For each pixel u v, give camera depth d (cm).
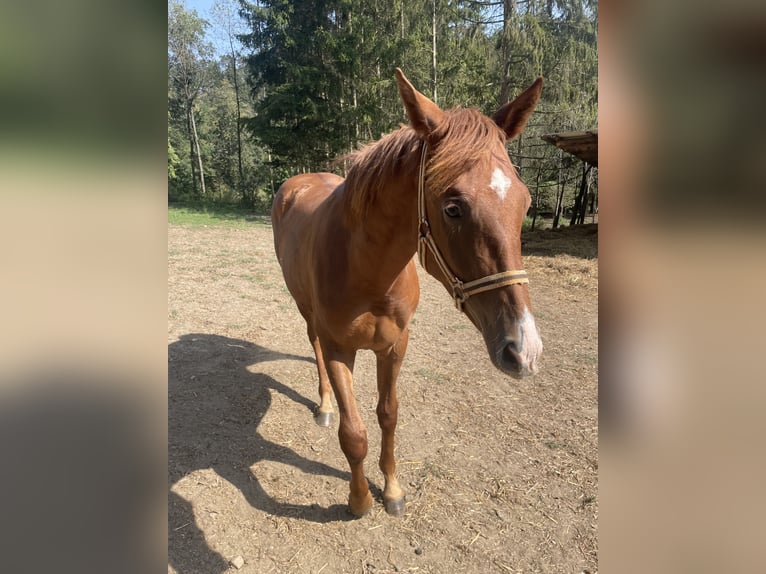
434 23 1474
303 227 267
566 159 1648
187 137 2941
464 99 1517
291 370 390
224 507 234
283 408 330
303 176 373
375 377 379
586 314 557
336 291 197
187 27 2650
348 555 208
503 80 1387
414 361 414
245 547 211
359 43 1566
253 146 3089
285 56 1828
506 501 241
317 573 199
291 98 1630
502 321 127
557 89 1448
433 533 221
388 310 199
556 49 1441
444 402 341
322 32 1588
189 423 306
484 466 269
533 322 127
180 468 261
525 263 836
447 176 135
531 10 1388
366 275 187
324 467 268
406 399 344
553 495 245
